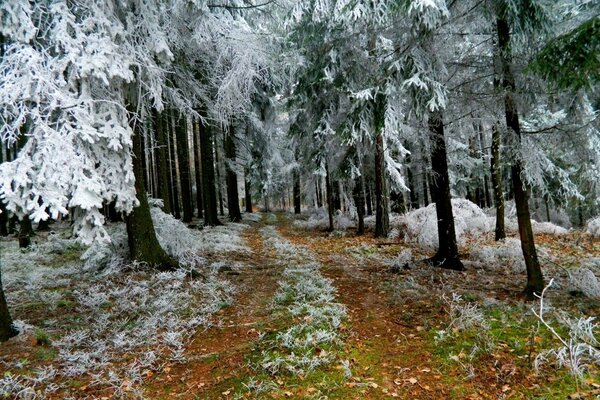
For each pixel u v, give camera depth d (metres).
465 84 6.76
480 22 6.68
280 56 9.91
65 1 4.73
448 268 8.84
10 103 4.21
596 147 7.88
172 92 7.60
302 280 7.56
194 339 5.17
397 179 13.88
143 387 4.04
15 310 6.05
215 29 6.93
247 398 3.71
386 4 5.65
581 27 4.06
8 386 3.89
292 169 20.31
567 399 3.40
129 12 5.53
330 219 17.47
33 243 12.43
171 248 8.88
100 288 7.05
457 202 16.78
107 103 5.04
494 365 4.08
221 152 20.64
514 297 6.38
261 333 5.17
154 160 23.11
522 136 6.30
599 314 5.30
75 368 4.33
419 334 5.01
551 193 14.53
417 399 3.62
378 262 10.27
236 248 11.77
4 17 4.38
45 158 4.21
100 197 4.68
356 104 6.46
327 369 4.20
